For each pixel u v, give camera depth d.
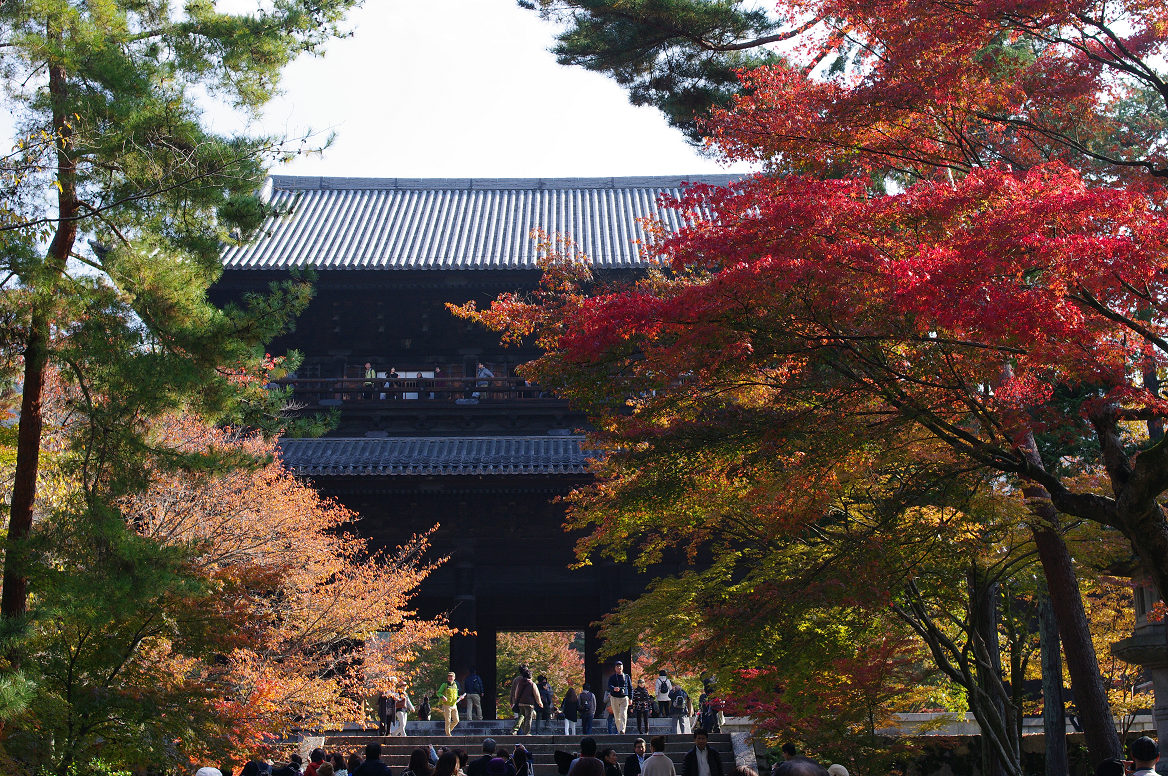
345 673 27.95
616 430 15.02
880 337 12.66
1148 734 29.73
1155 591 19.34
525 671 34.59
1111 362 12.14
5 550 15.20
